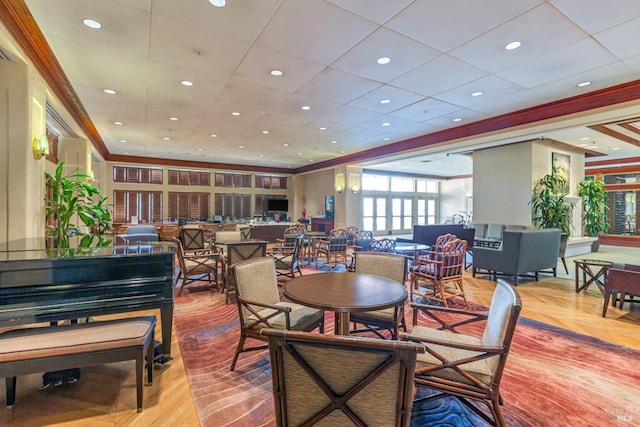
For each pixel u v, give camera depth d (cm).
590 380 236
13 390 203
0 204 316
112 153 970
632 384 231
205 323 355
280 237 1116
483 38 315
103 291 227
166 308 254
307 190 1284
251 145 845
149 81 422
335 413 125
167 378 237
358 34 309
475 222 834
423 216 1579
